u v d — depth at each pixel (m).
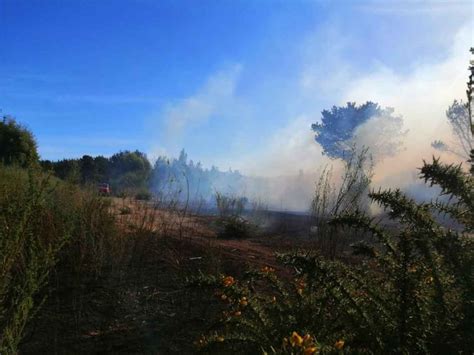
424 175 2.48
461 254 2.33
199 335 3.80
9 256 3.41
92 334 4.03
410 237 2.47
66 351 3.72
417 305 2.42
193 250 6.66
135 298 4.73
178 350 3.72
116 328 4.15
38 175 4.50
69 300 4.70
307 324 2.84
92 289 4.95
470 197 2.40
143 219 6.61
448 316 2.35
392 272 2.57
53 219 5.63
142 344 3.86
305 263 2.69
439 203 2.56
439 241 2.37
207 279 3.19
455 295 2.38
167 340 3.91
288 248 7.89
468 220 2.45
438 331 2.31
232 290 3.14
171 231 7.70
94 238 5.80
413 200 2.59
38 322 4.20
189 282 3.22
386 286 2.73
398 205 2.55
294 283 3.46
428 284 2.48
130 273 5.52
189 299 4.61
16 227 3.51
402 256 2.51
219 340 2.70
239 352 2.70
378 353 2.39
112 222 6.35
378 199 2.62
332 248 6.51
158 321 4.28
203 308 4.45
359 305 2.57
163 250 6.42
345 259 6.13
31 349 3.74
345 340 2.50
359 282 2.76
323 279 2.65
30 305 3.18
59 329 4.10
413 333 2.36
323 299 2.84
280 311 3.03
